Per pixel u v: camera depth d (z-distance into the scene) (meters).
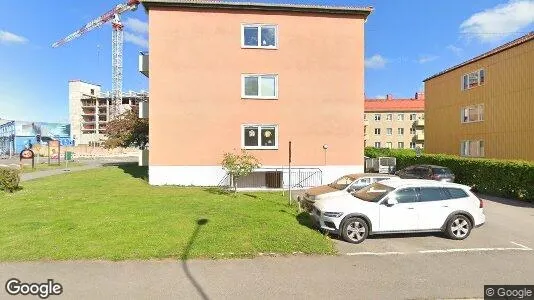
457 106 28.12
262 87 17.77
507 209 12.98
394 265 6.76
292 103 17.84
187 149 17.31
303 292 5.51
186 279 5.93
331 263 6.81
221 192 14.98
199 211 10.55
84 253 6.89
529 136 20.64
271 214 10.46
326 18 17.98
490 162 17.05
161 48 17.19
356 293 5.49
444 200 8.88
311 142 17.92
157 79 17.19
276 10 17.66
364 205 8.49
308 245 7.66
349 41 18.09
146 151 19.12
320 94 17.97
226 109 17.52
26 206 11.18
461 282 5.96
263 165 17.69
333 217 8.41
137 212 10.30
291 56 17.83
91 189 15.38
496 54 23.64
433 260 7.08
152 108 17.19
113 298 5.24
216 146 17.45
